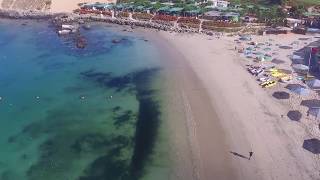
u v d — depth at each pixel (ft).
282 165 188.96
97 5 460.55
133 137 217.15
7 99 266.57
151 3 451.53
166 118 233.14
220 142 207.72
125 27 413.80
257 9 417.49
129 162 196.85
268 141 206.49
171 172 187.93
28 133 226.99
